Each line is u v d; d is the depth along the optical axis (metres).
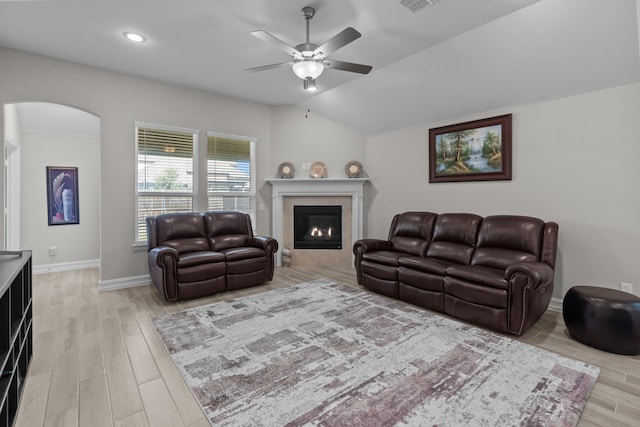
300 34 3.12
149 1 2.60
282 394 1.89
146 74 4.12
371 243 4.18
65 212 5.07
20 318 1.99
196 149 4.72
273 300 3.62
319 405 1.79
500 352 2.40
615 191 3.01
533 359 2.29
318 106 5.39
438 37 3.16
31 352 2.30
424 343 2.55
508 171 3.76
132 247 4.20
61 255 5.05
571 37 2.75
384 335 2.69
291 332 2.75
